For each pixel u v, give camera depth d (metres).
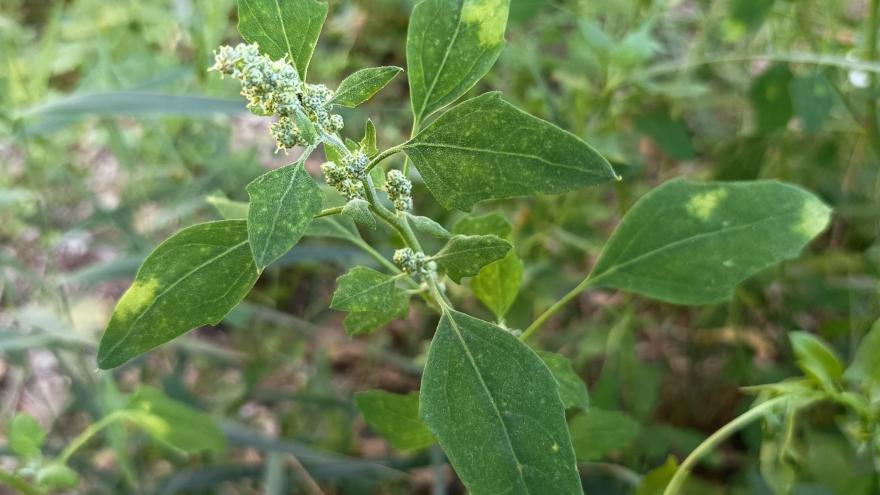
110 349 0.16
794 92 0.35
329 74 0.50
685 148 0.38
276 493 0.33
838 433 0.34
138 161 0.48
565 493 0.16
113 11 0.50
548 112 0.40
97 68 0.43
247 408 0.46
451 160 0.16
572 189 0.16
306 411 0.43
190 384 0.46
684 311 0.44
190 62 0.50
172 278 0.16
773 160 0.44
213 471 0.35
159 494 0.34
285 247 0.15
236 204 0.23
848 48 0.40
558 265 0.44
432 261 0.18
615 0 0.42
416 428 0.23
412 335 0.48
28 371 0.40
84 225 0.41
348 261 0.41
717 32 0.46
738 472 0.39
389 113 0.49
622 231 0.22
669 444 0.36
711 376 0.43
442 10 0.17
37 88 0.40
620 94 0.41
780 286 0.42
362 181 0.17
